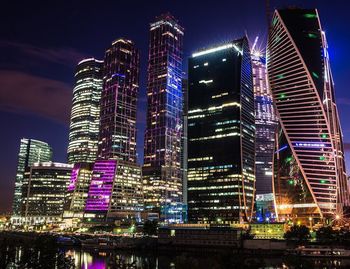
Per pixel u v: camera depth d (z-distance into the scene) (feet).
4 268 522.47
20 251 635.25
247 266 411.54
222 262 404.57
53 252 516.32
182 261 417.28
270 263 645.51
